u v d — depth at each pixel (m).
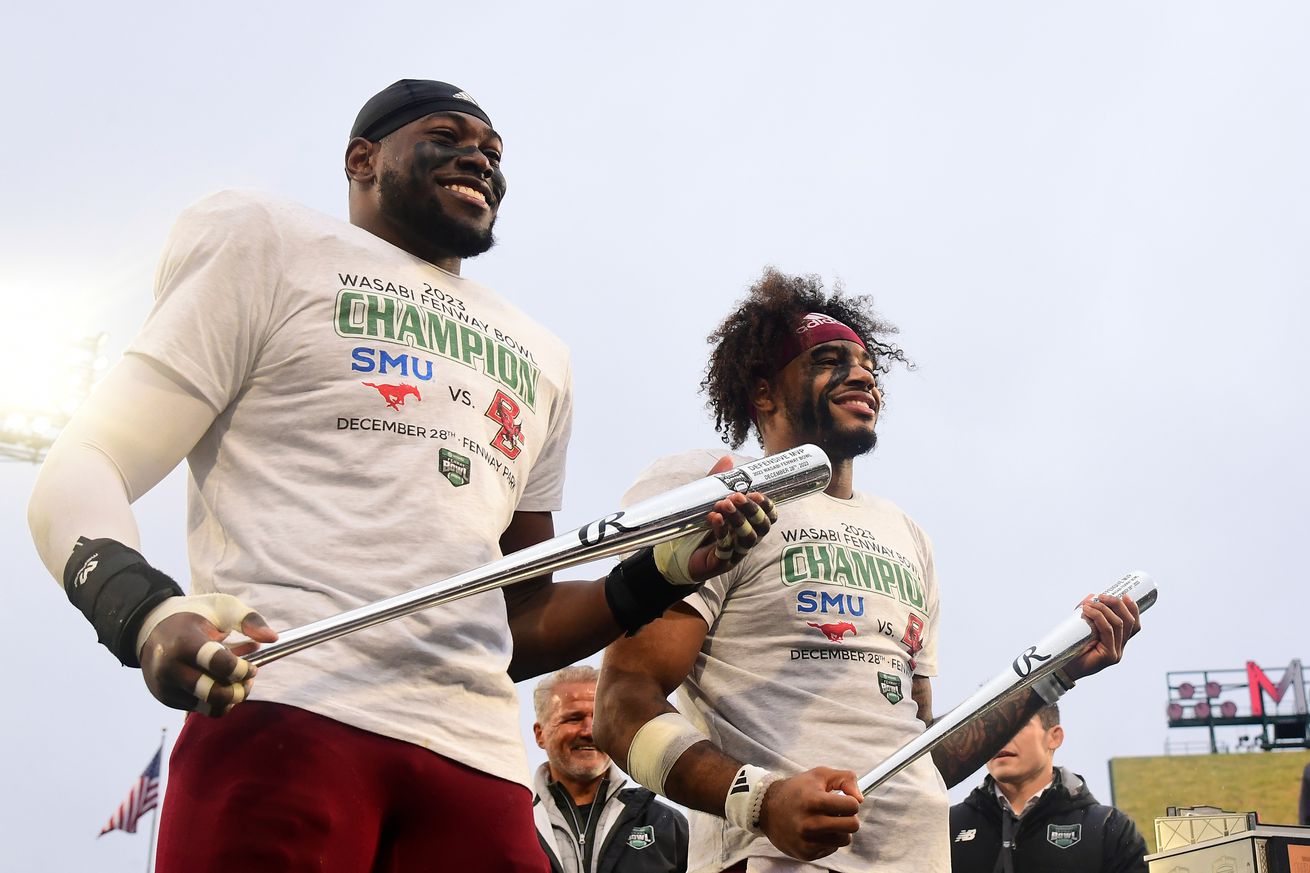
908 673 3.32
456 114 2.75
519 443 2.56
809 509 3.36
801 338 3.69
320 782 2.03
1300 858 4.84
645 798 5.45
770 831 2.66
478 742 2.23
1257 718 19.95
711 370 3.99
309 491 2.26
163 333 2.24
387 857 2.16
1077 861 5.03
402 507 2.28
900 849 3.04
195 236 2.37
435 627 2.23
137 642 1.78
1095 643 3.38
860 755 3.07
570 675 5.58
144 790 10.90
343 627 1.96
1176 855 5.17
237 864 1.96
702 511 2.33
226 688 1.74
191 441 2.26
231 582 2.19
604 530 2.23
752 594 3.21
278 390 2.34
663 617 3.09
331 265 2.45
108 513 2.01
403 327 2.44
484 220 2.75
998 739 3.47
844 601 3.23
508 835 2.22
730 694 3.15
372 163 2.77
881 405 4.27
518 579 2.15
